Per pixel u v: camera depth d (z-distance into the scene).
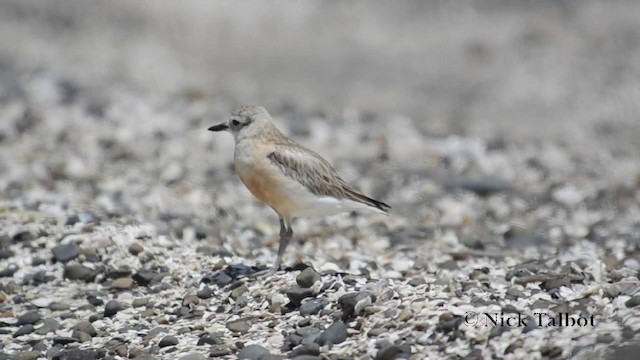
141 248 13.72
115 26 39.00
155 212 17.02
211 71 34.19
